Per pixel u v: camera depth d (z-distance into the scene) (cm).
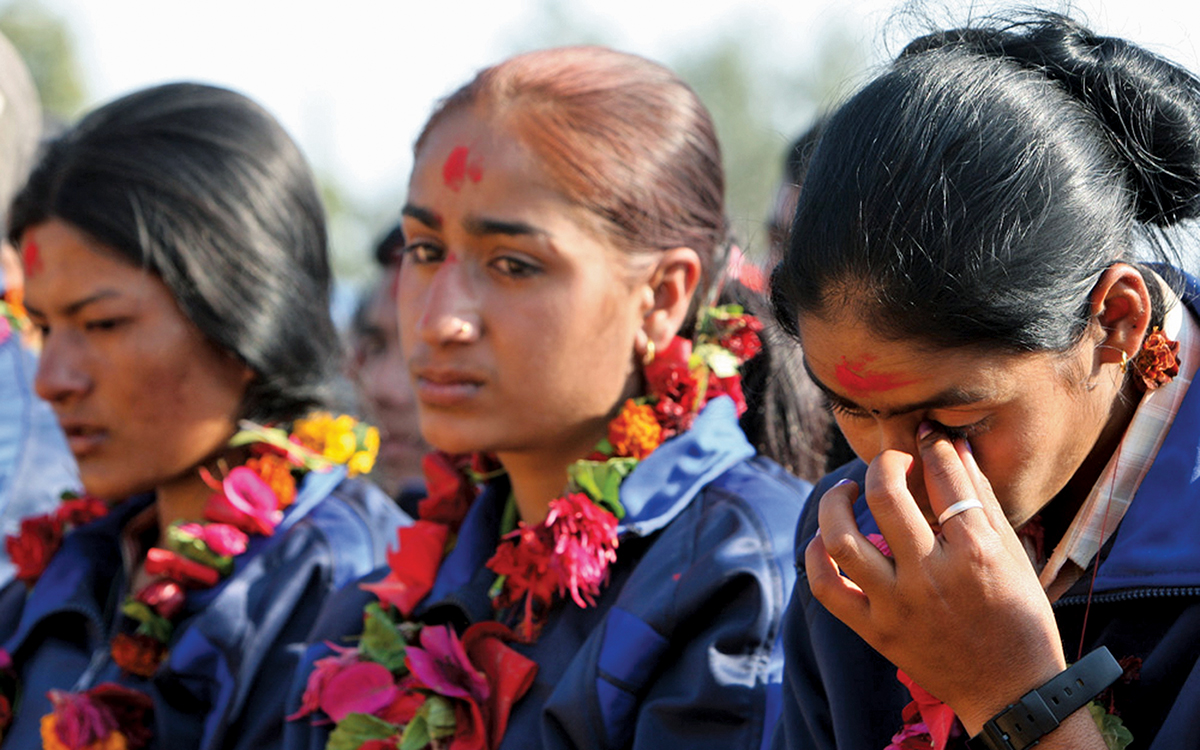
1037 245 258
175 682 462
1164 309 281
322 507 501
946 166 261
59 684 502
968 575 268
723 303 432
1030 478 274
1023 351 260
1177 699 266
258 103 516
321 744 415
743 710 338
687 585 354
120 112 488
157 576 486
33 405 625
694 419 399
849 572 280
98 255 467
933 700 298
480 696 377
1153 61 291
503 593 403
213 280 475
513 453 396
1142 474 290
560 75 390
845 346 269
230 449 502
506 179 375
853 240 263
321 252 520
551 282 376
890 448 283
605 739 347
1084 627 286
